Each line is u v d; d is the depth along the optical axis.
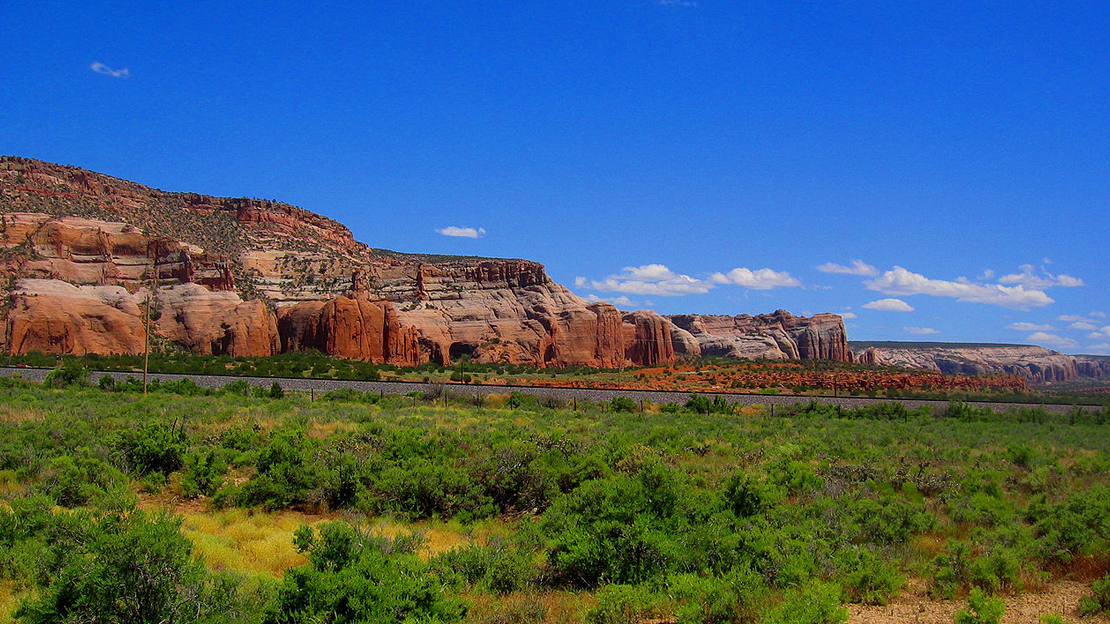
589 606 11.27
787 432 38.41
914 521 17.17
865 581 12.74
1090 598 11.96
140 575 9.19
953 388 138.88
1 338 108.00
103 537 9.52
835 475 23.45
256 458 21.33
